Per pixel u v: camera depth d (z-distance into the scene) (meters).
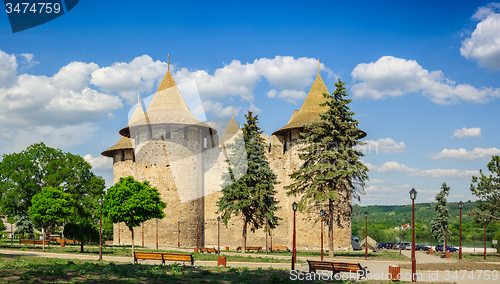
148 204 29.97
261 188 37.38
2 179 48.81
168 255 22.19
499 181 43.19
